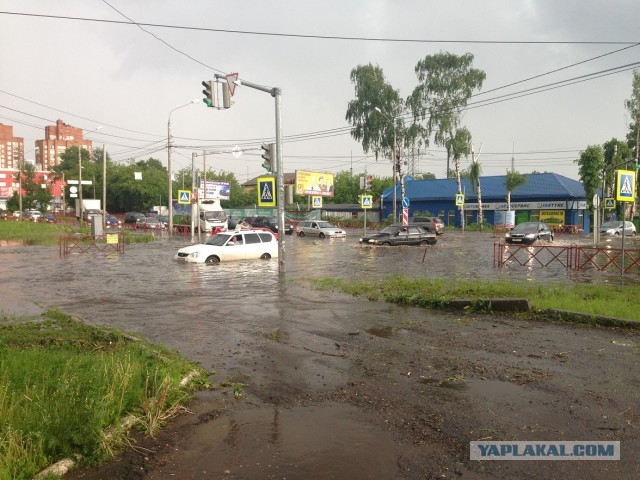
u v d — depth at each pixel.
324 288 14.08
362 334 8.64
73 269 19.45
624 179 14.05
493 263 21.59
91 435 4.19
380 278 16.58
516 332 8.64
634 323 8.67
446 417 5.05
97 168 86.81
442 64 49.41
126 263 21.66
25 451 3.84
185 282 15.75
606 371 6.44
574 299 10.91
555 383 6.00
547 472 3.98
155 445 4.48
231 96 17.05
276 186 17.34
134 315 10.54
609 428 4.75
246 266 20.53
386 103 51.75
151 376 5.50
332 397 5.66
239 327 9.30
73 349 7.24
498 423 4.89
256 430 4.79
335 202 84.69
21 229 46.03
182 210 73.50
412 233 32.62
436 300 11.10
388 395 5.70
